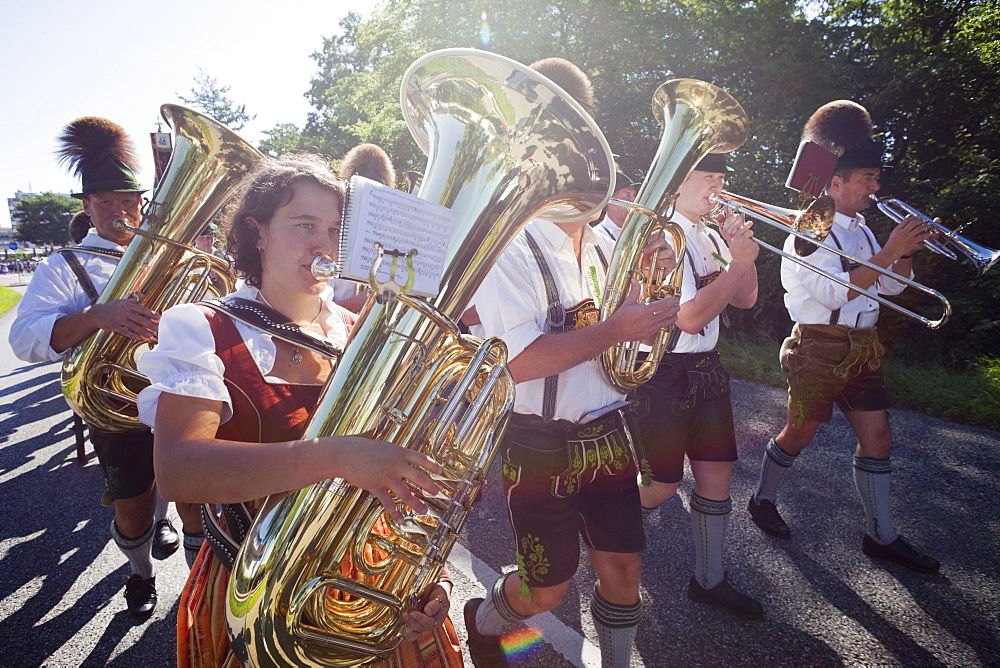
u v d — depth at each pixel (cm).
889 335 831
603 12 1112
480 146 133
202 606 135
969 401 523
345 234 97
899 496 368
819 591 273
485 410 129
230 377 122
